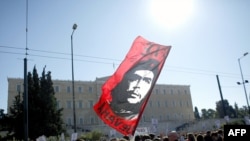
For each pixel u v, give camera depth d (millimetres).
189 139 7836
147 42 6730
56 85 85750
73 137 22359
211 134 9367
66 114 84312
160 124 85312
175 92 107188
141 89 6156
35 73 54438
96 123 87812
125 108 6066
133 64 6523
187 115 106875
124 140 6859
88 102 88812
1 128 50562
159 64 6375
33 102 51875
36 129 50125
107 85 6430
